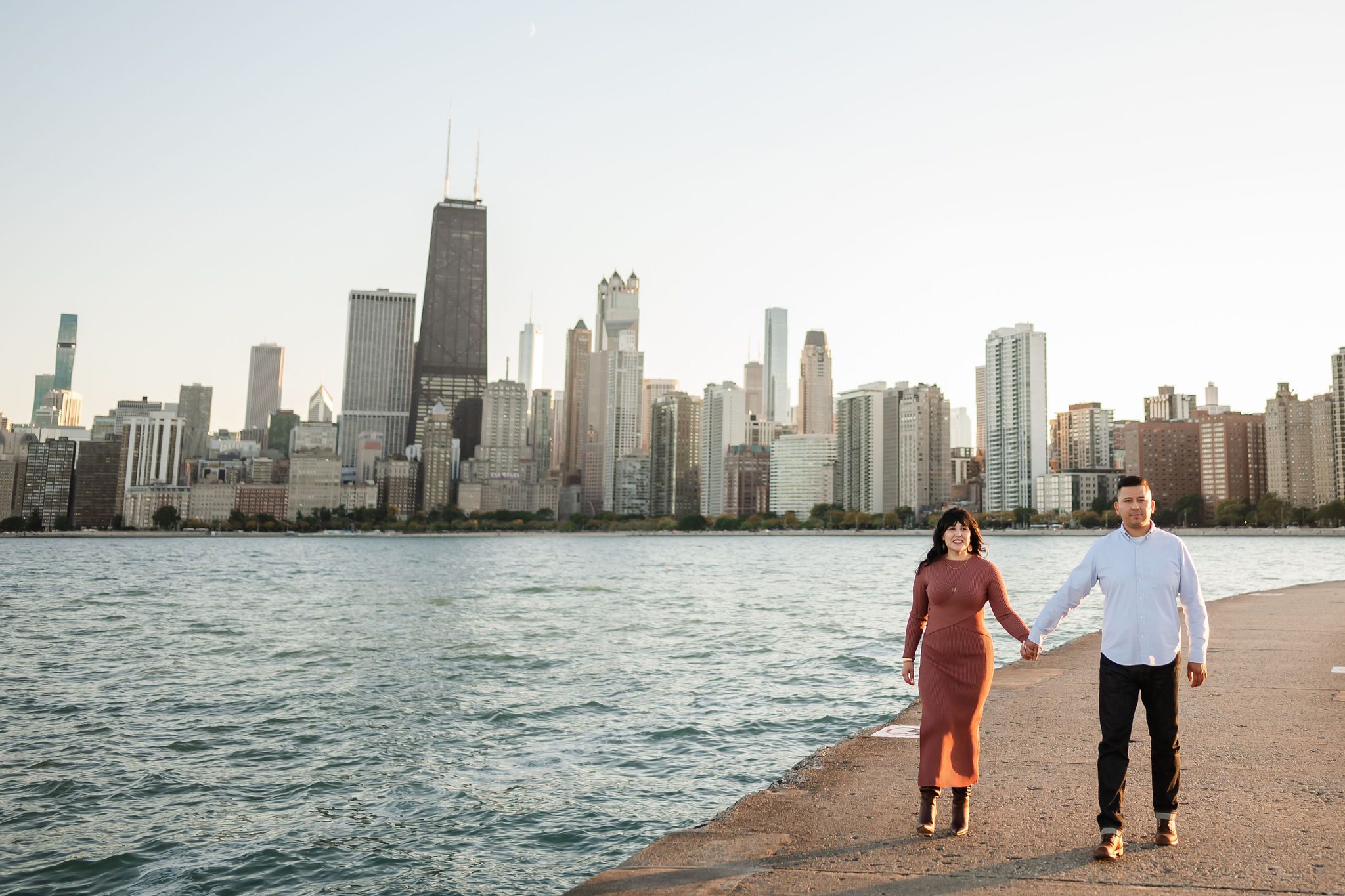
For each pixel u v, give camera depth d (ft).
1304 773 29.81
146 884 36.88
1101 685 23.34
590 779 51.29
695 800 47.11
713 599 209.46
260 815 45.60
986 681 24.57
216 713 71.97
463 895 35.35
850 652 104.37
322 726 66.49
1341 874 21.07
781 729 63.41
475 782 50.90
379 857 39.50
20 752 59.36
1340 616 74.54
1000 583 24.52
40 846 41.24
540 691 80.43
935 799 24.80
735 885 21.62
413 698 77.61
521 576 344.28
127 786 51.08
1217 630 66.28
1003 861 22.52
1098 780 23.12
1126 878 21.08
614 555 616.80
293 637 128.57
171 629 142.61
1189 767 30.81
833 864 22.76
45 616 166.81
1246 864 21.75
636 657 103.04
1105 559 23.34
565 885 36.19
